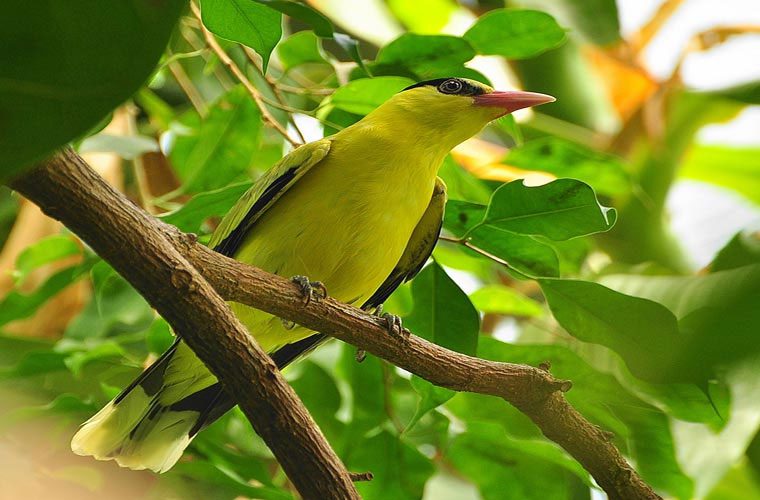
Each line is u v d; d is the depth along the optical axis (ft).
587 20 39.32
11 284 35.14
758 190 44.93
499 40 27.48
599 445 22.80
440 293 26.20
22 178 16.21
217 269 21.42
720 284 8.70
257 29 20.59
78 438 26.66
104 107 7.99
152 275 17.80
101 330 30.07
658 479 28.02
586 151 30.25
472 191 30.96
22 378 30.50
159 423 27.45
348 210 26.43
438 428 29.09
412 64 27.53
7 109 7.88
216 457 29.25
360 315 22.85
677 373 7.59
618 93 43.24
